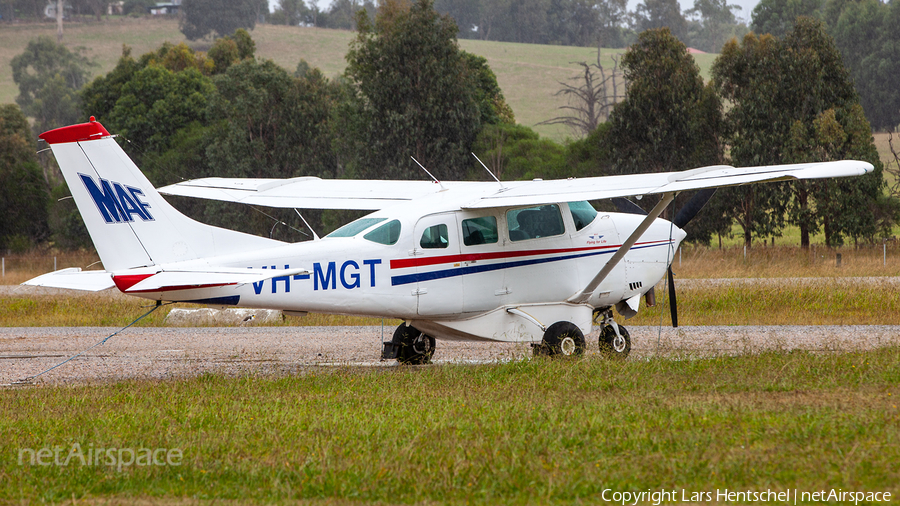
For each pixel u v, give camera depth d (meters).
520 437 20.80
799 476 17.56
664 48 140.88
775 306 64.69
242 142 154.38
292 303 33.56
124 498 17.62
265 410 25.41
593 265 40.00
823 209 128.25
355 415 24.16
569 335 38.59
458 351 45.16
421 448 20.14
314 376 33.12
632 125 140.50
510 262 37.59
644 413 23.47
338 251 34.22
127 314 68.12
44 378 36.66
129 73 195.38
